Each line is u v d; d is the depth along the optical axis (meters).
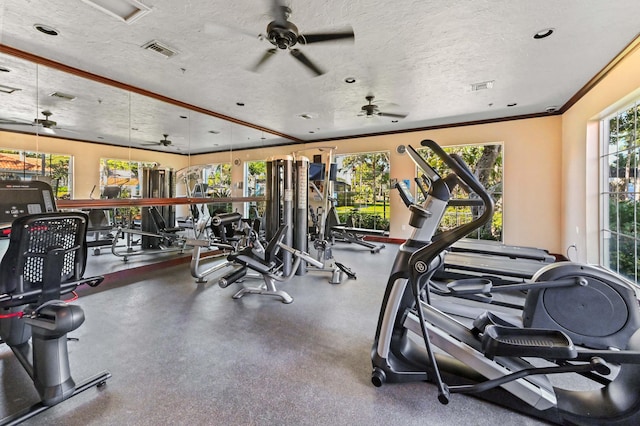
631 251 3.42
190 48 3.10
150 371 1.97
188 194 6.33
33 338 1.58
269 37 2.55
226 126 6.30
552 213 5.42
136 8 2.43
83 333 2.51
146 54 3.23
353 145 7.64
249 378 1.90
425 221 1.88
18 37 2.89
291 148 8.60
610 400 1.47
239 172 7.59
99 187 4.88
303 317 2.87
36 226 1.51
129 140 5.35
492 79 3.88
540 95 4.50
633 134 3.38
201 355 2.17
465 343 1.79
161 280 4.12
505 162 5.79
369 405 1.66
